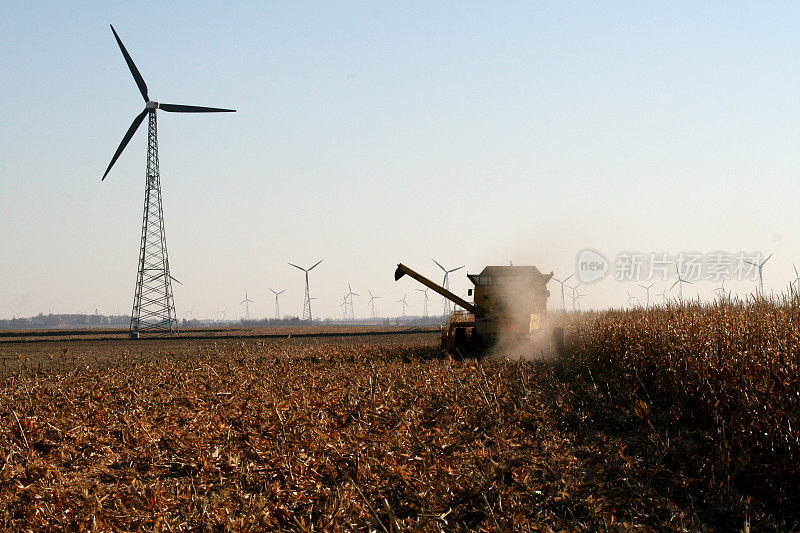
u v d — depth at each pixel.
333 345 34.22
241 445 11.73
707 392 13.58
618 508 9.09
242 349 31.48
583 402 15.02
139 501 8.84
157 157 61.50
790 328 13.98
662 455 10.66
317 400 14.69
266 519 8.20
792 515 8.99
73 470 11.26
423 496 9.00
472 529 8.32
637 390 16.88
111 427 13.40
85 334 80.19
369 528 8.11
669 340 16.75
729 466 10.11
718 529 8.65
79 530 8.02
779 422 10.85
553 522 8.55
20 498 9.47
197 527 7.97
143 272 61.16
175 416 14.30
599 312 33.94
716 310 18.16
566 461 10.86
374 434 12.18
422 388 15.91
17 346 48.59
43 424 13.45
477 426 12.98
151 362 26.80
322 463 10.16
